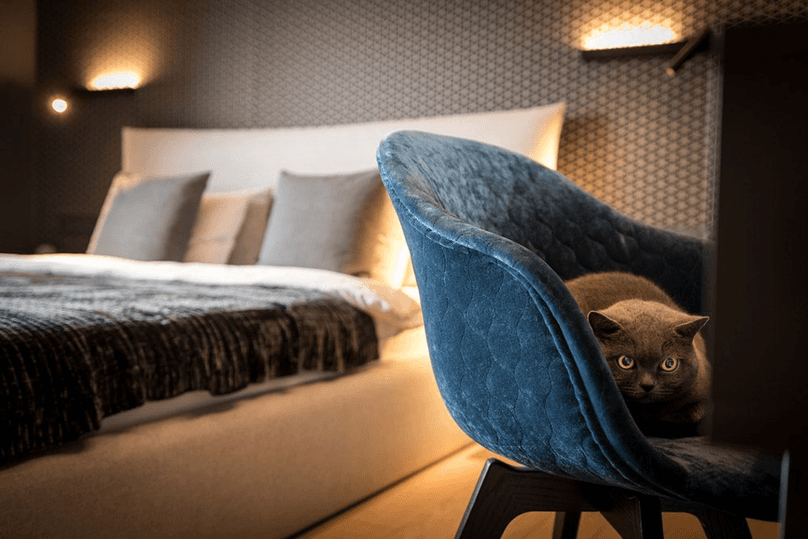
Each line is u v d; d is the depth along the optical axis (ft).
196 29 12.94
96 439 4.22
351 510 6.14
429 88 10.77
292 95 12.03
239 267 7.91
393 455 6.60
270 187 10.77
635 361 3.10
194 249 10.01
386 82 11.14
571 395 2.58
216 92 12.77
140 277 7.82
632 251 4.46
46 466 3.81
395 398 6.66
